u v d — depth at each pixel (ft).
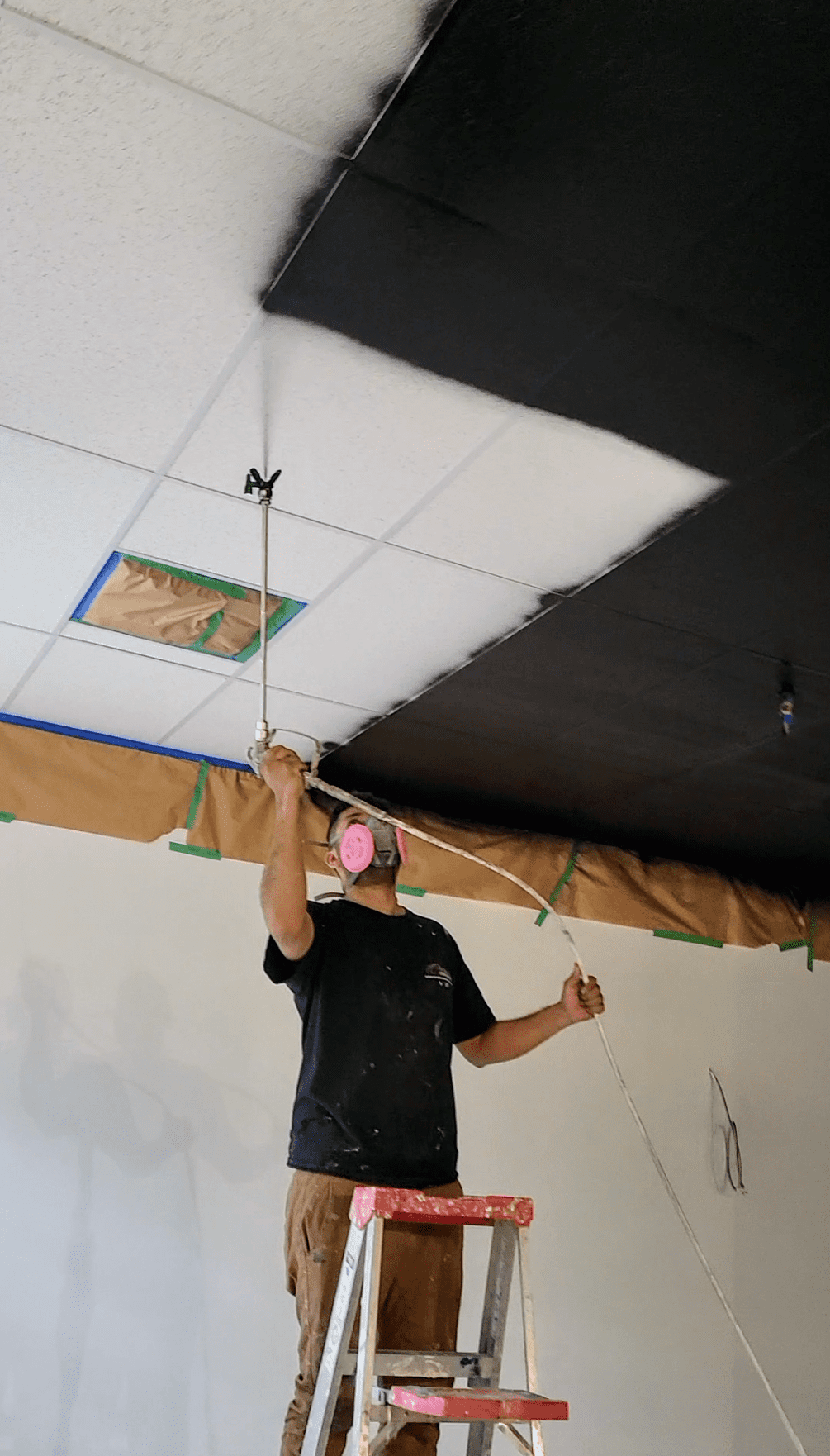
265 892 7.50
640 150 6.06
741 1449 14.48
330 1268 7.05
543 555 9.77
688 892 16.43
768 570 9.75
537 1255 14.10
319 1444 6.43
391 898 8.28
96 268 7.02
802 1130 16.26
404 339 7.47
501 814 15.21
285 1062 13.26
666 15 5.34
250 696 12.48
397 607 10.67
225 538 9.72
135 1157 12.30
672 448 8.37
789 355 7.44
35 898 12.72
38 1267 11.61
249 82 5.81
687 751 13.17
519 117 5.93
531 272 6.91
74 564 10.14
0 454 8.73
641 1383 14.17
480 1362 6.79
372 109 5.96
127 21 5.51
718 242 6.60
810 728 12.45
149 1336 11.83
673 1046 15.78
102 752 13.51
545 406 8.02
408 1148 7.32
